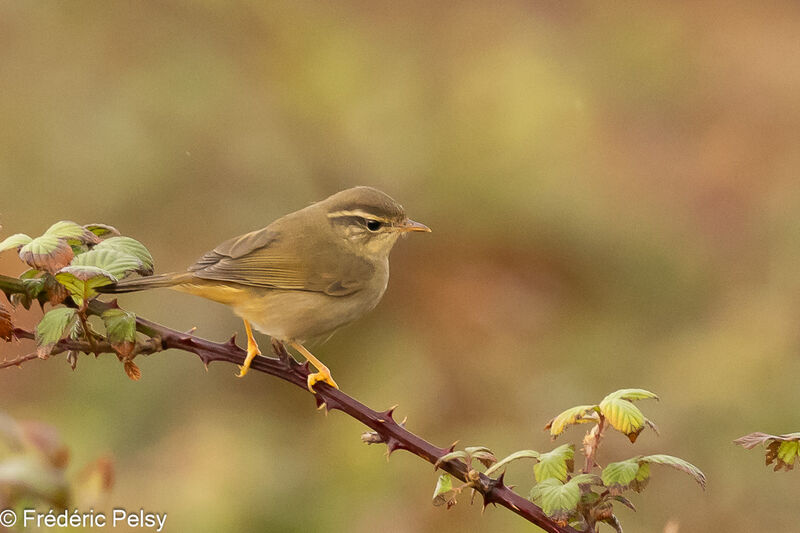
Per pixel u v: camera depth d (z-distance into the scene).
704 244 15.55
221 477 10.48
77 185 13.80
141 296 12.44
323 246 8.77
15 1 14.94
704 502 11.76
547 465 5.16
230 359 5.89
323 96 15.48
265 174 14.69
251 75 15.63
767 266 15.12
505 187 14.90
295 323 8.45
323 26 16.17
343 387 12.93
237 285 8.16
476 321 13.74
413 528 11.01
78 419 11.23
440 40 16.89
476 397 13.10
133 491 10.22
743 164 16.69
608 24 18.25
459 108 15.66
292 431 12.03
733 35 18.48
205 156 14.58
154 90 14.84
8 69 14.66
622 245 15.06
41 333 5.30
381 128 15.38
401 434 5.67
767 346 13.08
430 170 15.06
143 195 13.93
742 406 12.45
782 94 17.72
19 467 3.29
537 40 17.12
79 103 14.56
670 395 12.88
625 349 13.87
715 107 17.69
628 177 16.19
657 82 17.88
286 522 10.56
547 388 13.08
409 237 14.52
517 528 11.02
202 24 15.63
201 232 13.97
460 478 5.47
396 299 14.00
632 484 5.12
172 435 11.30
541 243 14.73
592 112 16.61
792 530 11.47
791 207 15.77
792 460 5.02
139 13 15.38
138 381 11.68
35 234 13.38
